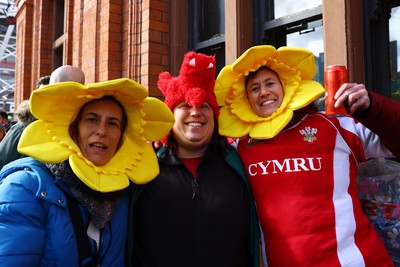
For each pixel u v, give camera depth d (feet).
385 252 3.98
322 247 3.81
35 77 16.90
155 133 4.33
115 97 3.89
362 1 6.47
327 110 4.57
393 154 4.37
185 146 4.64
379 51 6.54
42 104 3.54
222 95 4.91
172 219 4.08
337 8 6.32
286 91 4.66
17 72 19.52
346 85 4.21
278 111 4.49
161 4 9.64
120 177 3.81
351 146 4.36
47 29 16.71
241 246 4.25
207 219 4.10
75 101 3.67
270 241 4.12
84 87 3.55
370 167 4.60
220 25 9.42
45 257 3.26
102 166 3.86
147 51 9.41
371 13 6.46
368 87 6.38
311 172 4.15
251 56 4.53
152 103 4.18
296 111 4.61
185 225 4.06
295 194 4.10
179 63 9.72
